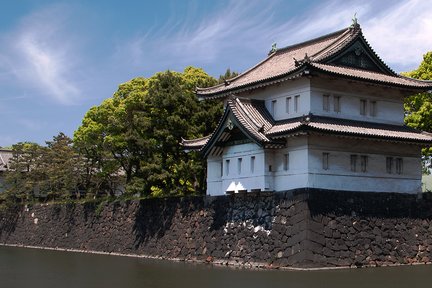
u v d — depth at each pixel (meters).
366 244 41.50
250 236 43.12
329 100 43.53
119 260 50.25
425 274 35.66
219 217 46.59
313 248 39.06
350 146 42.94
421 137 45.19
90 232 64.12
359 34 45.19
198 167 53.50
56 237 70.44
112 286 32.22
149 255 53.50
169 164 54.69
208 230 47.34
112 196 66.62
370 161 43.94
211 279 34.19
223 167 46.62
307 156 40.75
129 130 56.44
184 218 50.53
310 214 39.41
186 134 54.59
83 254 58.91
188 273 37.78
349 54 44.94
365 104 45.53
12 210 82.19
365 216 42.03
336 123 42.66
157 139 54.97
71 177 71.56
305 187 40.28
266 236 41.78
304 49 49.22
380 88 45.91
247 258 42.78
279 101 45.19
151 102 55.41
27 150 82.62
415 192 46.06
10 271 41.53
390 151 45.19
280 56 51.31
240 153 45.03
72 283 33.81
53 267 44.25
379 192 43.44
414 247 43.84
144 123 54.81
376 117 45.81
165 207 53.25
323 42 47.94
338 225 40.50
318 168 41.06
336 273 36.16
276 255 40.66
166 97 54.47
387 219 43.09
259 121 44.38
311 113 42.16
